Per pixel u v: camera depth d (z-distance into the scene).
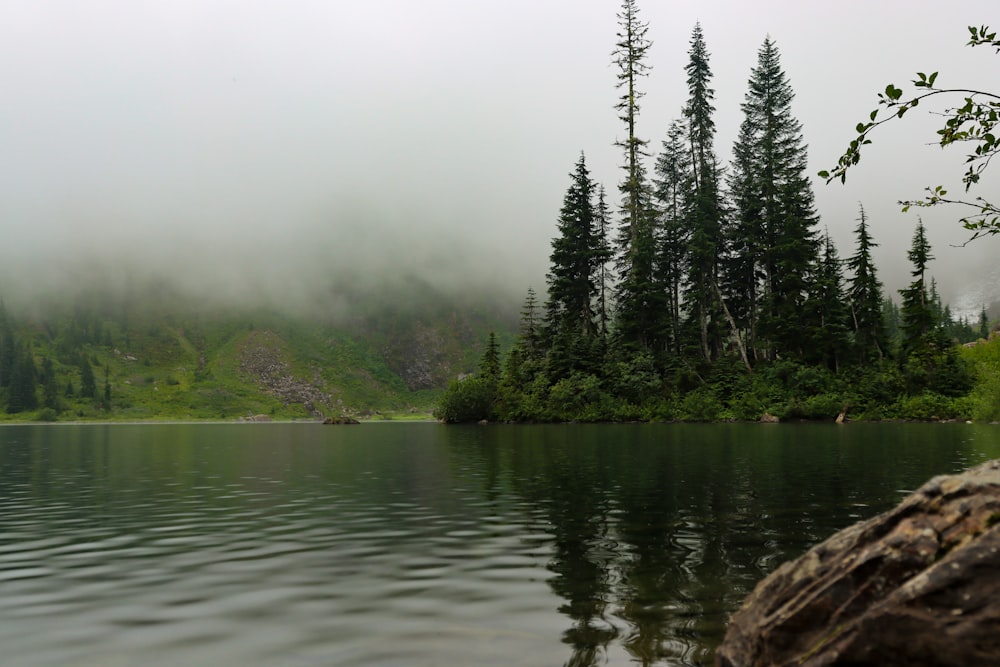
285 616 6.86
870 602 4.20
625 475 19.14
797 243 60.03
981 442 29.83
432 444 36.81
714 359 65.81
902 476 17.78
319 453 32.38
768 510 12.90
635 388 59.06
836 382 57.16
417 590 7.76
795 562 4.98
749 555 9.32
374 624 6.57
